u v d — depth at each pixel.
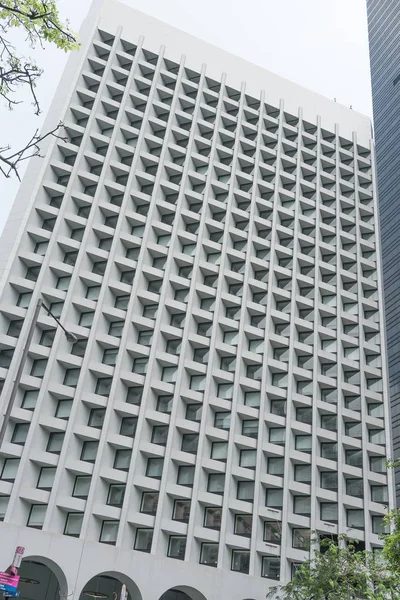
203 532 44.97
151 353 50.94
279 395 54.06
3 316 48.72
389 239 81.75
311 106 79.25
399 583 32.03
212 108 70.75
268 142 72.75
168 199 62.34
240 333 55.66
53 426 44.81
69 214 55.22
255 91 76.19
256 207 65.62
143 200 59.44
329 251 66.50
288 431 52.34
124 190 58.97
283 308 60.75
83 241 53.94
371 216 72.25
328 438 53.47
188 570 42.50
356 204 71.69
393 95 99.75
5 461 44.09
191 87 71.00
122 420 48.44
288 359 56.94
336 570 33.66
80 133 61.19
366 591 32.03
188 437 49.62
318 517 49.34
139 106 67.31
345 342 60.88
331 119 79.62
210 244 59.66
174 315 55.25
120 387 48.88
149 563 41.59
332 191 71.94
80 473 44.34
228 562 45.31
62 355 47.94
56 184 56.19
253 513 46.97
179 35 74.44
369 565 33.81
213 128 68.62
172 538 45.28
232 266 60.97
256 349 56.41
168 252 57.12
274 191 67.62
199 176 63.88
